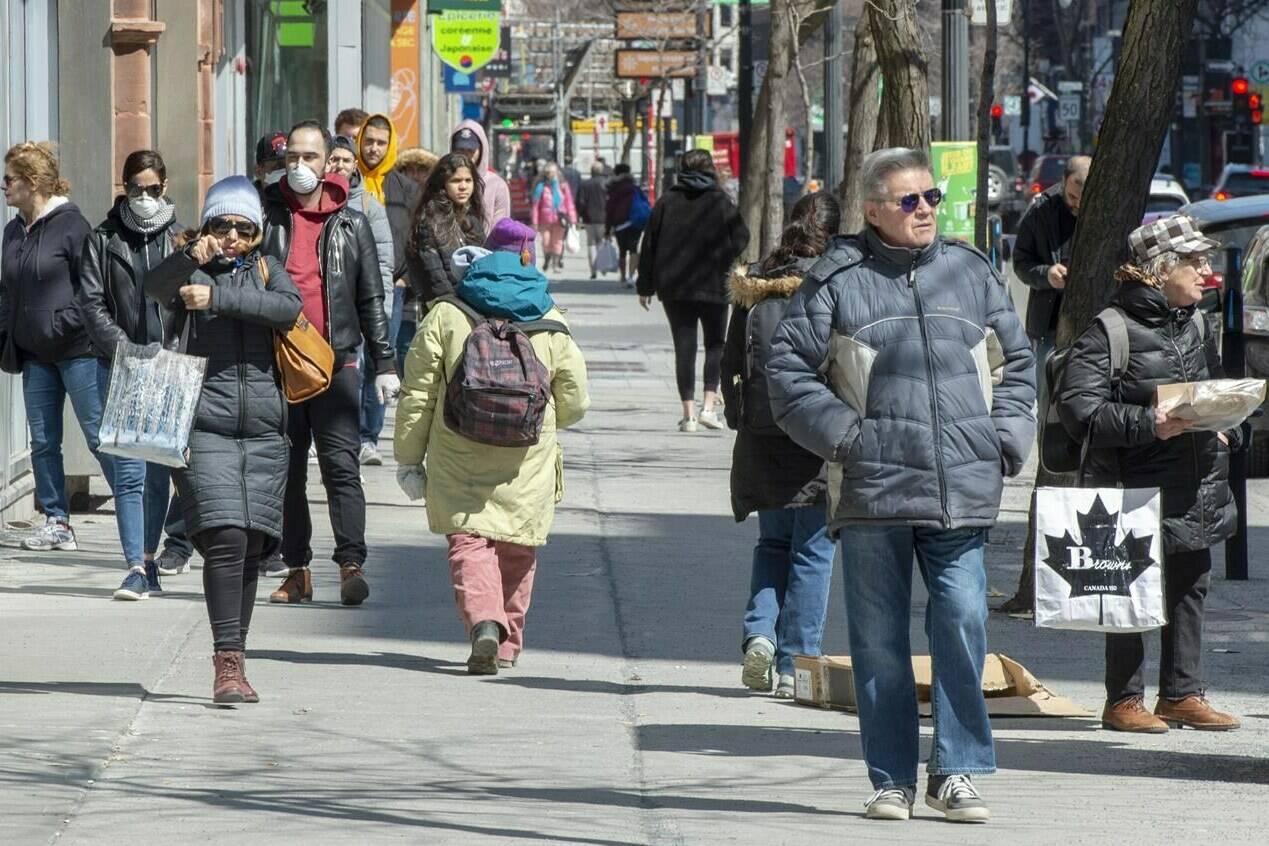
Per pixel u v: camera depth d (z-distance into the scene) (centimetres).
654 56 13800
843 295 2109
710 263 5831
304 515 3428
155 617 3231
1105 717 2645
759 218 8706
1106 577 2300
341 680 2852
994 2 4072
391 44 9856
